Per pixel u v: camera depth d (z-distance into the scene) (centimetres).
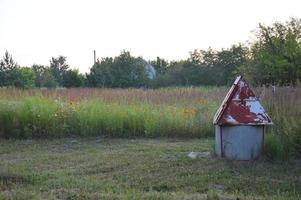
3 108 1334
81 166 876
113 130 1327
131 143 1186
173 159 920
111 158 952
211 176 767
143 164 878
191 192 673
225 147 914
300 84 1659
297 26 2317
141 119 1352
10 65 3922
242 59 4212
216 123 920
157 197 602
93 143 1196
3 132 1292
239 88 924
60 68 5338
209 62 4653
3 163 912
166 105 1600
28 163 911
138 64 4466
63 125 1316
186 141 1222
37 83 4459
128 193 626
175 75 4716
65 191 644
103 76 4125
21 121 1304
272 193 669
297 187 704
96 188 685
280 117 1038
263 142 918
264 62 2206
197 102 1686
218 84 4459
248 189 691
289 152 914
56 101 1466
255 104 919
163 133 1321
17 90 2142
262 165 859
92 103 1485
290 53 2161
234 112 906
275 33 2325
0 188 679
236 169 823
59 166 880
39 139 1267
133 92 2058
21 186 698
